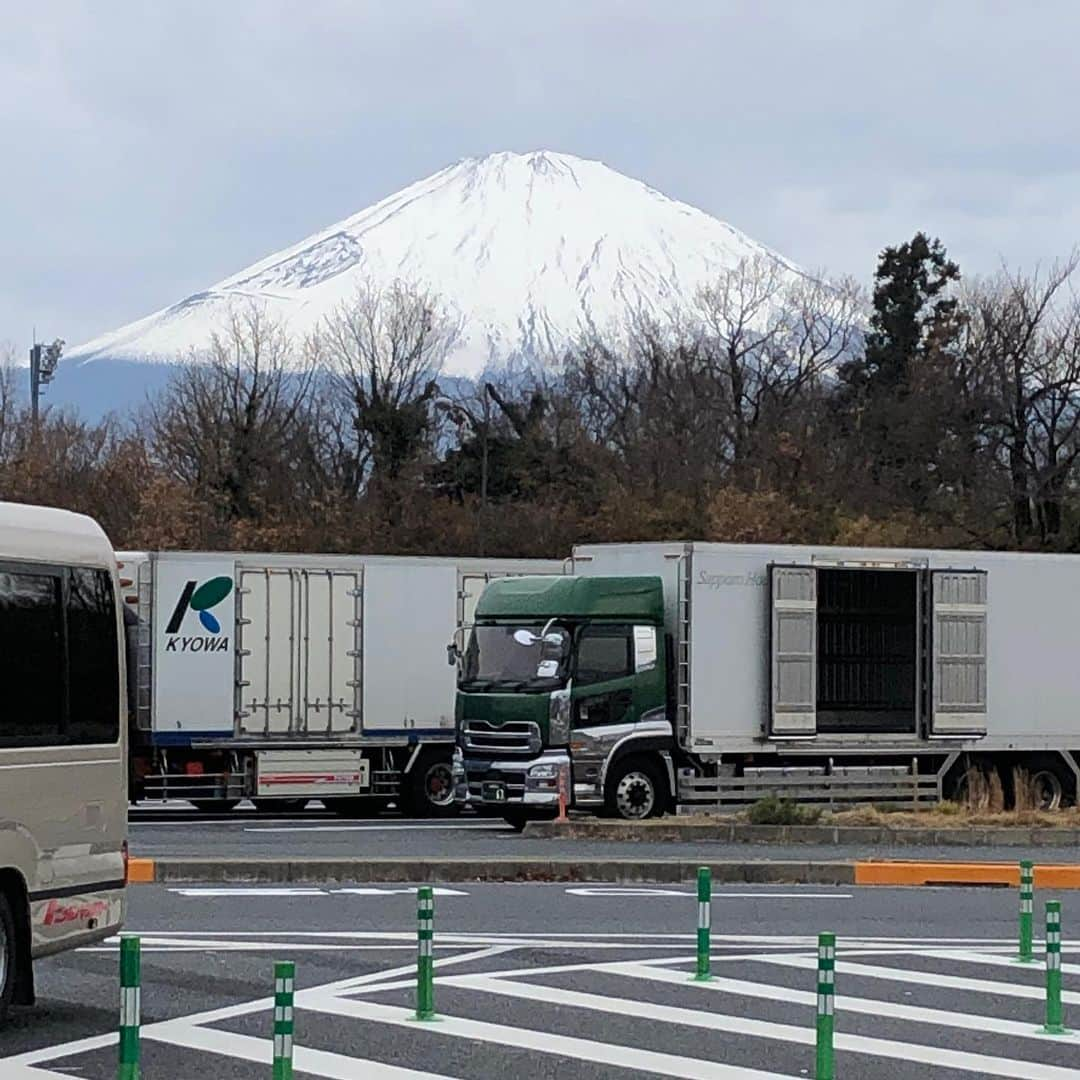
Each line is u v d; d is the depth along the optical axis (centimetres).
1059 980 1252
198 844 2536
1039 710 3095
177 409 6912
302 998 1341
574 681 2775
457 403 7194
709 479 6550
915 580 3030
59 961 1514
